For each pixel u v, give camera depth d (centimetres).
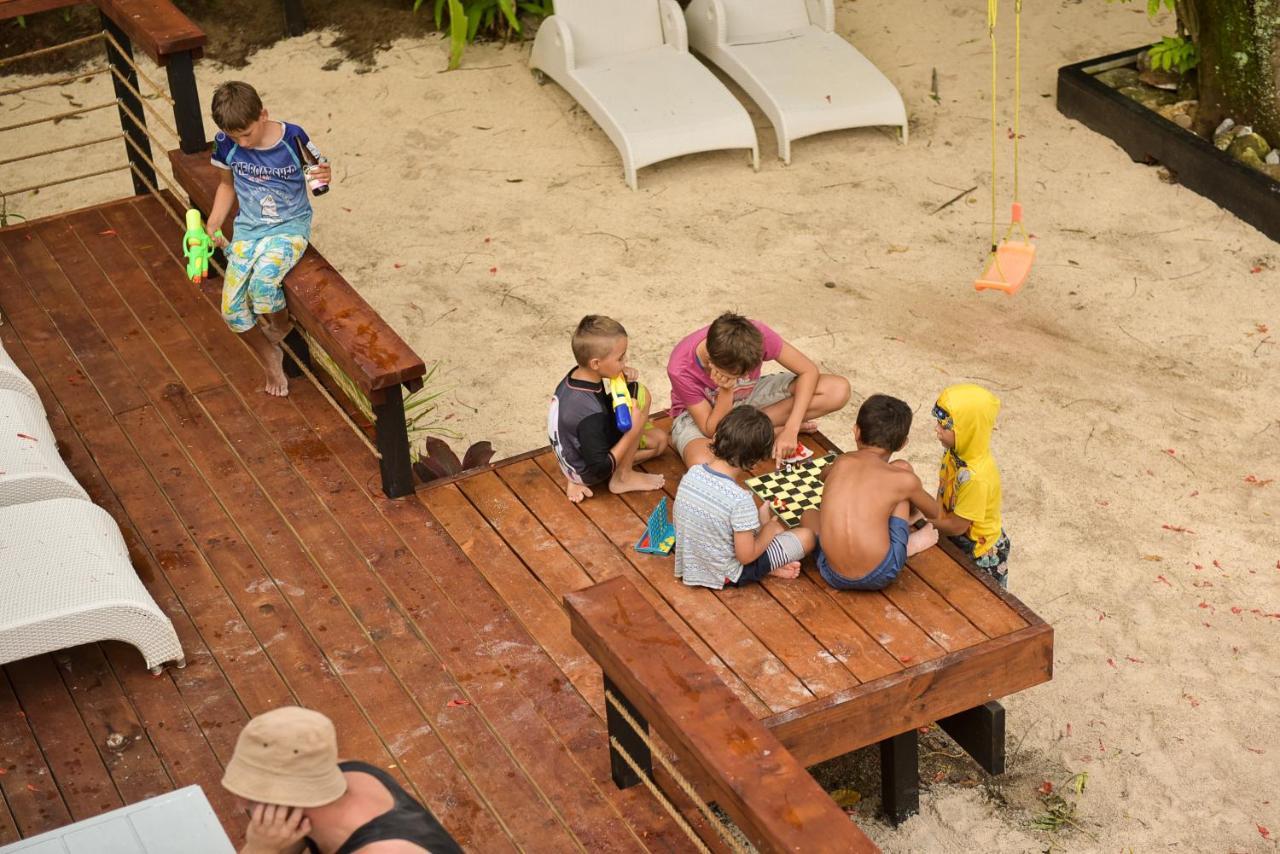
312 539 688
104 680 608
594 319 672
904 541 639
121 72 962
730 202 1193
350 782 375
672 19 1303
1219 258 1106
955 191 1197
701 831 539
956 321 1050
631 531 693
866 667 607
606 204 1193
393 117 1310
